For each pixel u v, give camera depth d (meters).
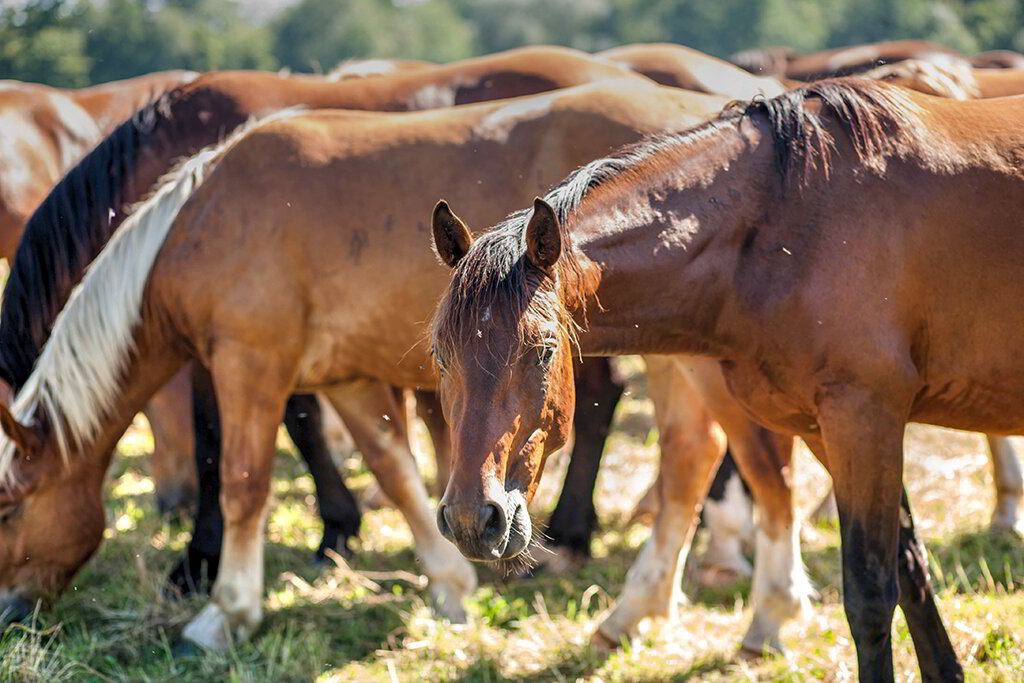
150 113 8.16
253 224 6.46
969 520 8.20
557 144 6.52
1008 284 4.75
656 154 4.98
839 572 7.46
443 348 4.11
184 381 9.25
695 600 7.34
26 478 6.54
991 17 50.75
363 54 66.38
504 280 4.07
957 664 5.17
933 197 4.75
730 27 62.44
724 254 4.84
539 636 6.67
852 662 5.93
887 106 4.91
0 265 12.62
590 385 7.82
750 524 8.30
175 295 6.57
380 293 6.45
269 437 6.60
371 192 6.48
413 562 8.16
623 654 6.36
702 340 5.01
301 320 6.52
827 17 61.38
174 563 8.05
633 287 4.74
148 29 50.66
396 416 7.15
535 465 4.10
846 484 4.75
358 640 6.77
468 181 6.50
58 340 6.61
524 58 9.16
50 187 10.15
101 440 6.76
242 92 8.51
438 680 6.16
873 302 4.68
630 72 9.12
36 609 6.53
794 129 4.90
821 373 4.75
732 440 6.22
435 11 72.69
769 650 6.18
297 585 7.58
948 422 5.14
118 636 6.74
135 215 6.71
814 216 4.77
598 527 8.55
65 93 11.06
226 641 6.57
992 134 4.90
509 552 4.02
